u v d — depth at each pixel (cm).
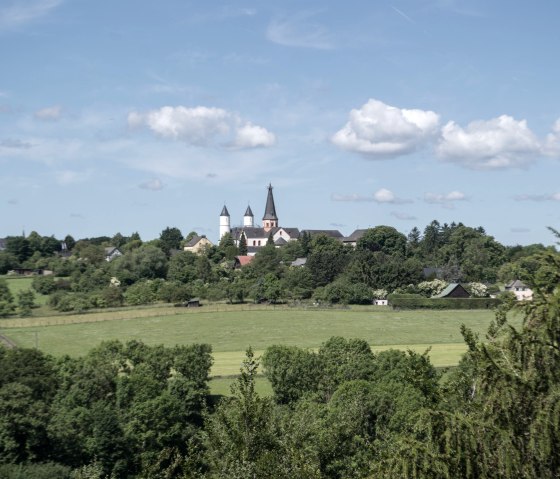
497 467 1823
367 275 17900
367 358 7931
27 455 5925
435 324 13838
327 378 7556
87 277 18662
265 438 2347
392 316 14838
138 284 17912
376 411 5397
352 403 5297
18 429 5888
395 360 7781
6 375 7112
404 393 5416
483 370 1914
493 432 1834
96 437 6194
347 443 3969
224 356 11206
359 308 15888
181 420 6812
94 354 8569
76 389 7131
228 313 15388
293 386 7619
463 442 1816
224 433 2352
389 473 1864
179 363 7888
